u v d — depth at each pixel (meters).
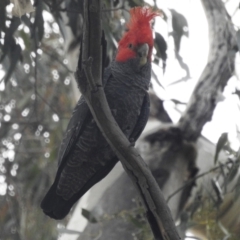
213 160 11.09
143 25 9.18
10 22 10.94
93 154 8.89
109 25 11.16
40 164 15.33
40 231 14.65
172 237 7.24
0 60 10.88
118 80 9.00
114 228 10.48
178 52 11.48
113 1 11.16
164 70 11.12
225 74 11.02
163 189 10.77
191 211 10.80
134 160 7.17
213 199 10.63
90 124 8.65
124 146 7.14
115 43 10.91
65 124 14.98
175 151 10.91
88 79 6.87
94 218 10.12
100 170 9.21
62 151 8.86
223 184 10.90
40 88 15.51
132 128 9.26
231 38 11.29
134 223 10.12
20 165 15.47
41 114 15.45
